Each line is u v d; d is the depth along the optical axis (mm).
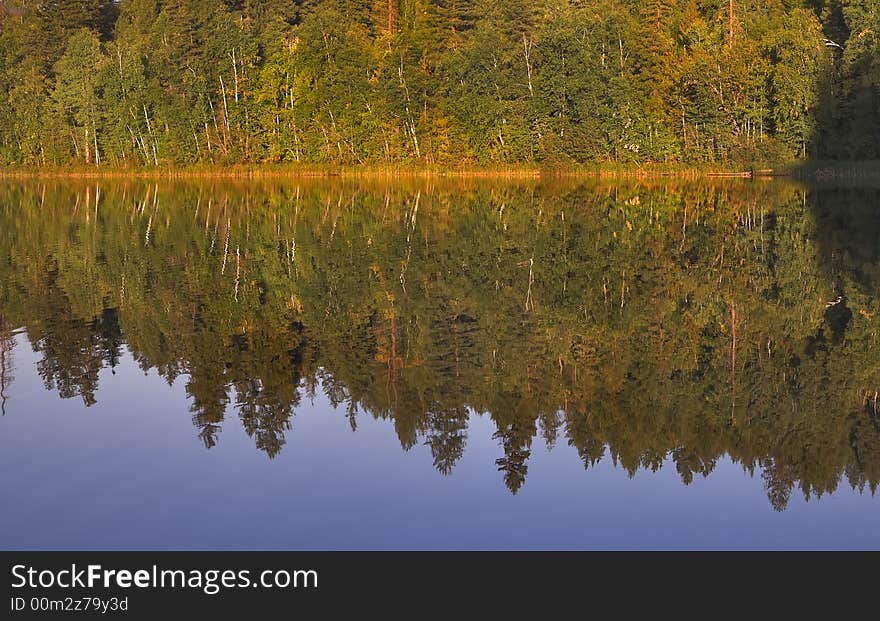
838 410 13648
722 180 62844
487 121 70938
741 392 14500
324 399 14141
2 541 9633
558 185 60219
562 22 71125
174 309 20312
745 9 72750
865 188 53062
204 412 13492
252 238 32344
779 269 24781
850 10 63562
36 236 33438
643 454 12039
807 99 64188
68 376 15266
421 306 20469
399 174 73125
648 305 20531
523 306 20453
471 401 14062
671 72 69188
